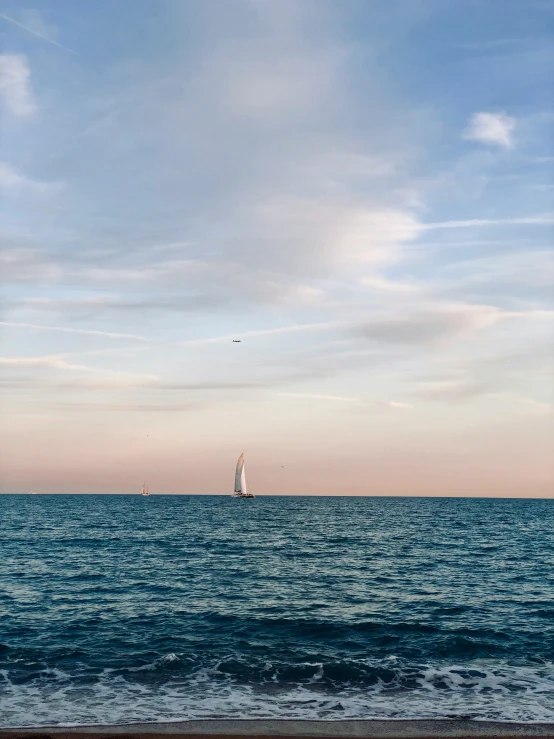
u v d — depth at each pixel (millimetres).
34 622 24625
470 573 38906
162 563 42938
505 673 18734
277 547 55719
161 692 16859
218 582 34531
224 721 14836
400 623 24734
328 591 31969
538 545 59312
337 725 14680
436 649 21219
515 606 28266
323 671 18703
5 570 39031
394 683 17797
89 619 25188
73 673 18406
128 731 14141
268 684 17609
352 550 53375
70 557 46312
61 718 14906
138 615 25938
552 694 16953
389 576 37438
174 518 112812
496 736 14148
